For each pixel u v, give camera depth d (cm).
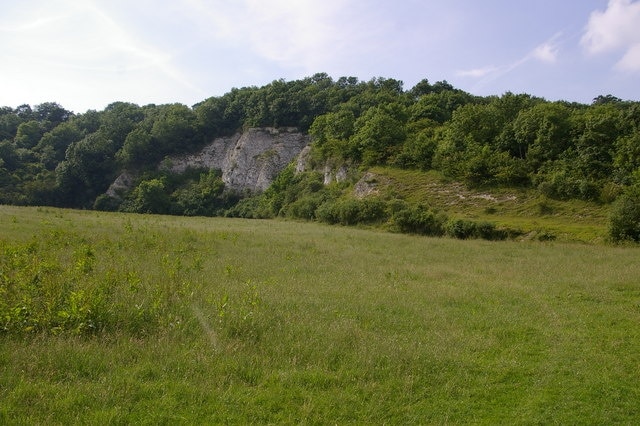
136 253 1570
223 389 576
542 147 4688
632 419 574
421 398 605
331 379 627
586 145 4462
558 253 2208
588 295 1248
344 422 527
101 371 602
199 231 2581
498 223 3425
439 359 726
